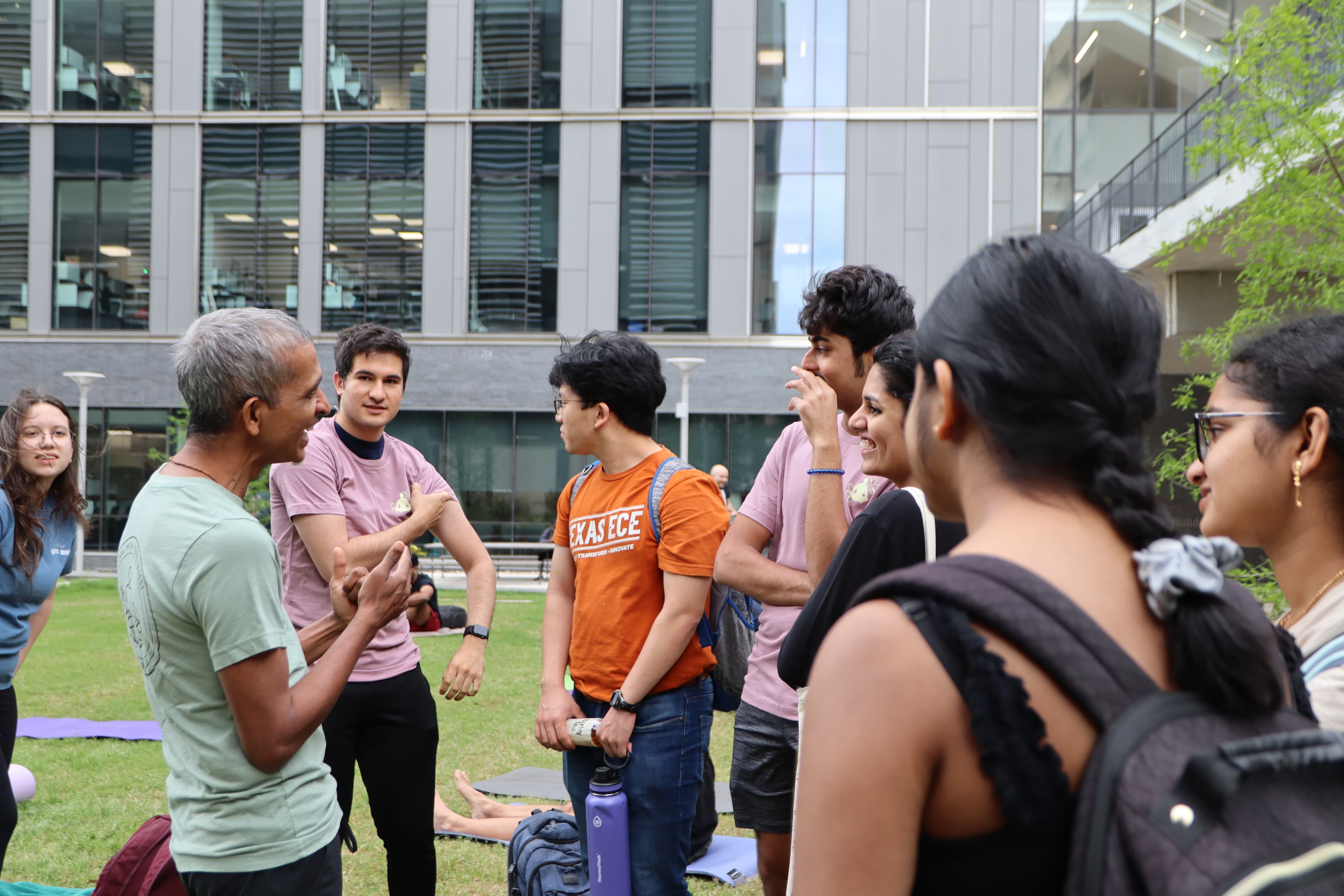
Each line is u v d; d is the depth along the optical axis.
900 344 1.92
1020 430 0.80
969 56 18.31
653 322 18.84
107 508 19.12
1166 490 6.48
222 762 1.75
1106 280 0.84
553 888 2.99
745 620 3.06
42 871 3.79
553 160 19.02
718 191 18.72
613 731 2.44
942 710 0.72
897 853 0.73
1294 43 5.71
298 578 2.91
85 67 19.33
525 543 18.94
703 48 18.86
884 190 18.48
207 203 19.25
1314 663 1.36
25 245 19.34
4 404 19.23
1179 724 0.72
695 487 2.52
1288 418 1.45
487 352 19.00
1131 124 17.59
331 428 3.01
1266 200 5.84
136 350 19.23
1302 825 0.70
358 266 19.12
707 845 3.97
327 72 19.19
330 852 1.91
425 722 2.94
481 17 19.06
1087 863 0.68
